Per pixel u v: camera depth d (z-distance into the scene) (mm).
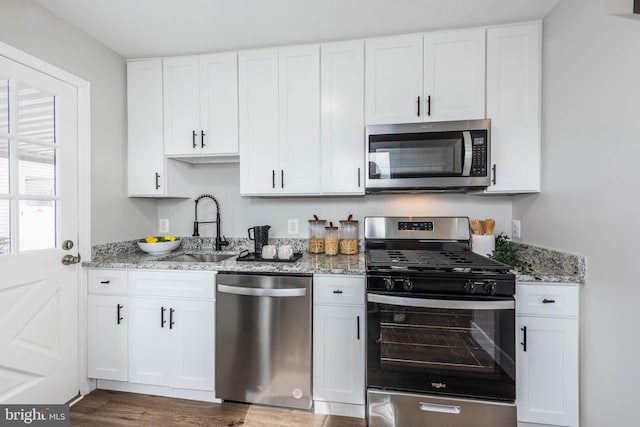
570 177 1490
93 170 1911
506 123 1769
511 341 1367
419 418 1437
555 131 1608
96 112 1932
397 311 1471
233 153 2062
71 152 1787
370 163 1827
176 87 2119
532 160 1751
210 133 2082
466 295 1406
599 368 1314
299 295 1632
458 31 1809
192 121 2102
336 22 1747
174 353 1787
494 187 1791
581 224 1415
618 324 1215
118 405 1761
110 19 1719
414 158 1785
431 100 1833
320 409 1704
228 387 1731
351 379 1630
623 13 1180
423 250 2057
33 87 1574
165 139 2137
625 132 1176
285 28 1806
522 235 1952
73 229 1804
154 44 1981
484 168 1713
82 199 1852
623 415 1194
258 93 2027
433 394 1431
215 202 2418
